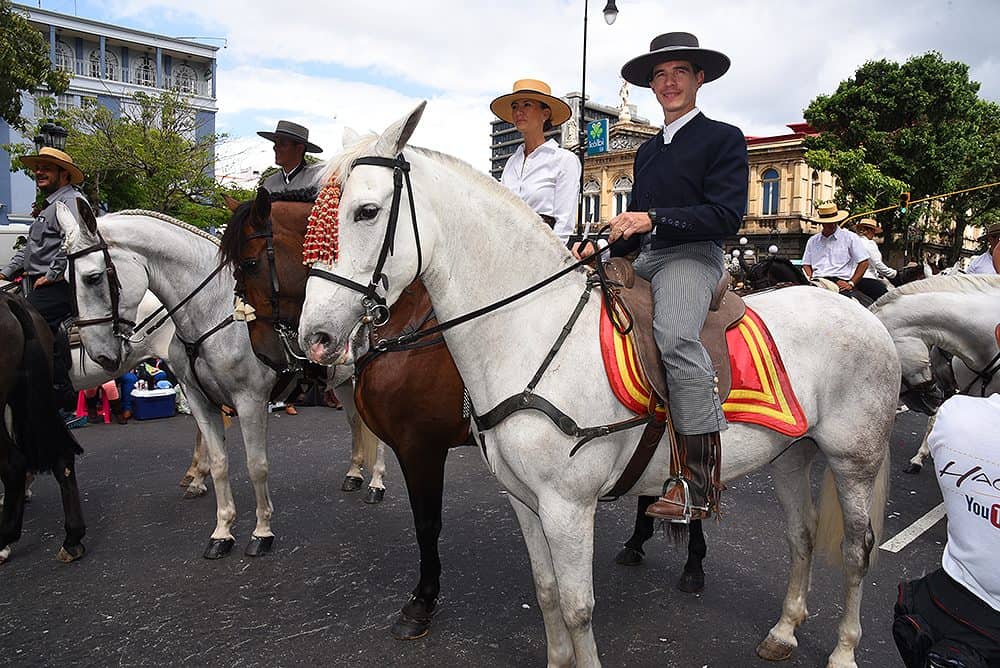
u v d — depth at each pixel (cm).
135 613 341
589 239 267
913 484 554
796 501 302
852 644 285
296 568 393
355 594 361
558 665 261
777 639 299
